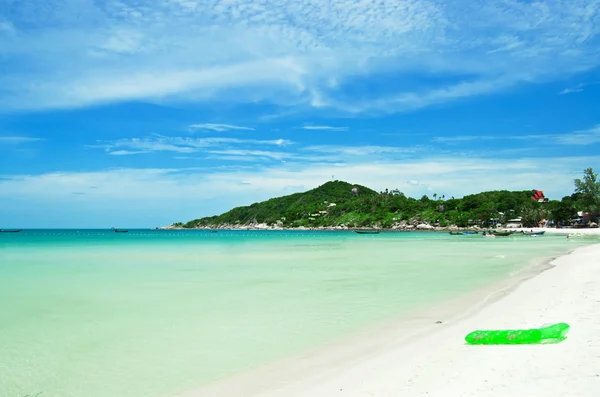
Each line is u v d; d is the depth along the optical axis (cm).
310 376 802
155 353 962
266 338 1068
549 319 1088
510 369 734
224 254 4297
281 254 4281
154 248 5516
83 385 793
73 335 1112
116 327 1185
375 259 3550
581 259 2973
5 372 855
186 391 758
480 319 1167
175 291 1792
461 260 3366
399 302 1508
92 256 3969
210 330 1145
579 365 728
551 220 14788
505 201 19488
